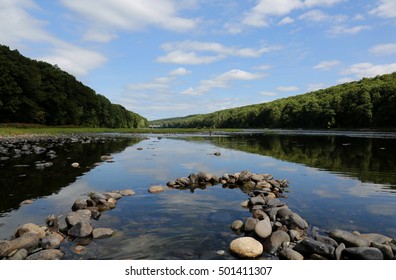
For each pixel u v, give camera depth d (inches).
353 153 935.7
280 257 221.6
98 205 335.0
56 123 3176.7
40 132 2032.5
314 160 769.6
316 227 279.3
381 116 3351.4
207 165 666.2
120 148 1061.1
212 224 283.4
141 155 845.2
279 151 1007.0
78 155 815.1
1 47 2741.1
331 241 236.1
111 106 5275.6
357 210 336.8
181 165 658.2
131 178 501.4
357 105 3671.3
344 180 507.5
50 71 3420.3
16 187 423.5
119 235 254.4
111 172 556.4
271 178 506.3
